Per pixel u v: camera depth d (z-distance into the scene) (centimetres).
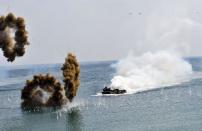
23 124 18650
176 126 16712
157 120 18050
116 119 18612
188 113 19225
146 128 16725
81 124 18000
